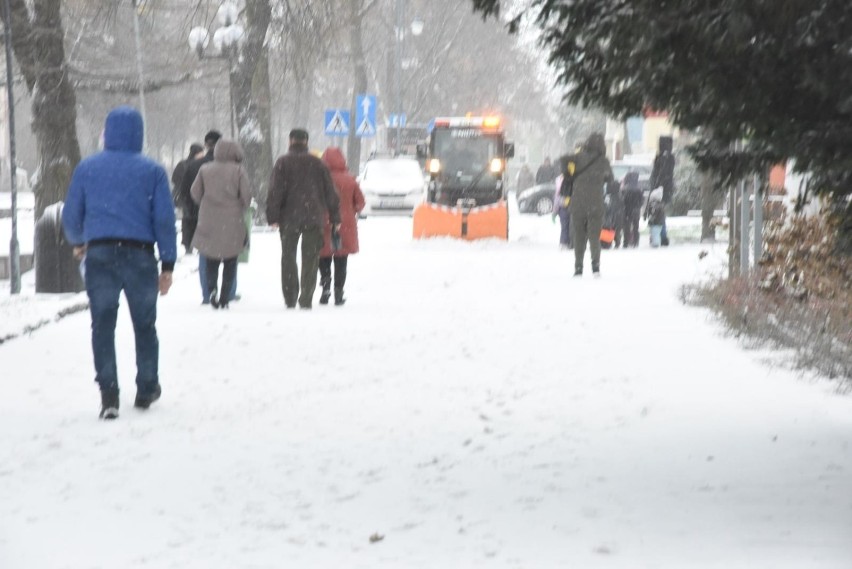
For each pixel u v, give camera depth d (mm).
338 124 136125
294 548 20406
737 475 24719
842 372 35438
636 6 21281
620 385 34781
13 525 22000
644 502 22875
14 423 30766
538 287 63094
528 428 29578
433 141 111750
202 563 19562
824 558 18781
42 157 79938
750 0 20359
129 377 37094
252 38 114000
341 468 26031
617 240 97938
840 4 21094
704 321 47594
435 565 19156
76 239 32281
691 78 21750
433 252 90562
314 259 53906
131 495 23984
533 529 21266
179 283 66312
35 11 78875
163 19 134000
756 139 23094
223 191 53969
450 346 42469
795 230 46406
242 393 34625
